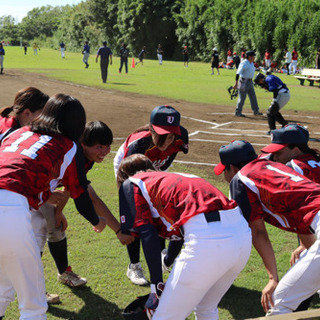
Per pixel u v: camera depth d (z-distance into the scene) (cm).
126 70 2575
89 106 1331
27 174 259
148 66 3450
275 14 3659
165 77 2428
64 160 276
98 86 1833
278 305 299
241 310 358
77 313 346
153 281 268
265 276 412
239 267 268
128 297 372
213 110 1373
